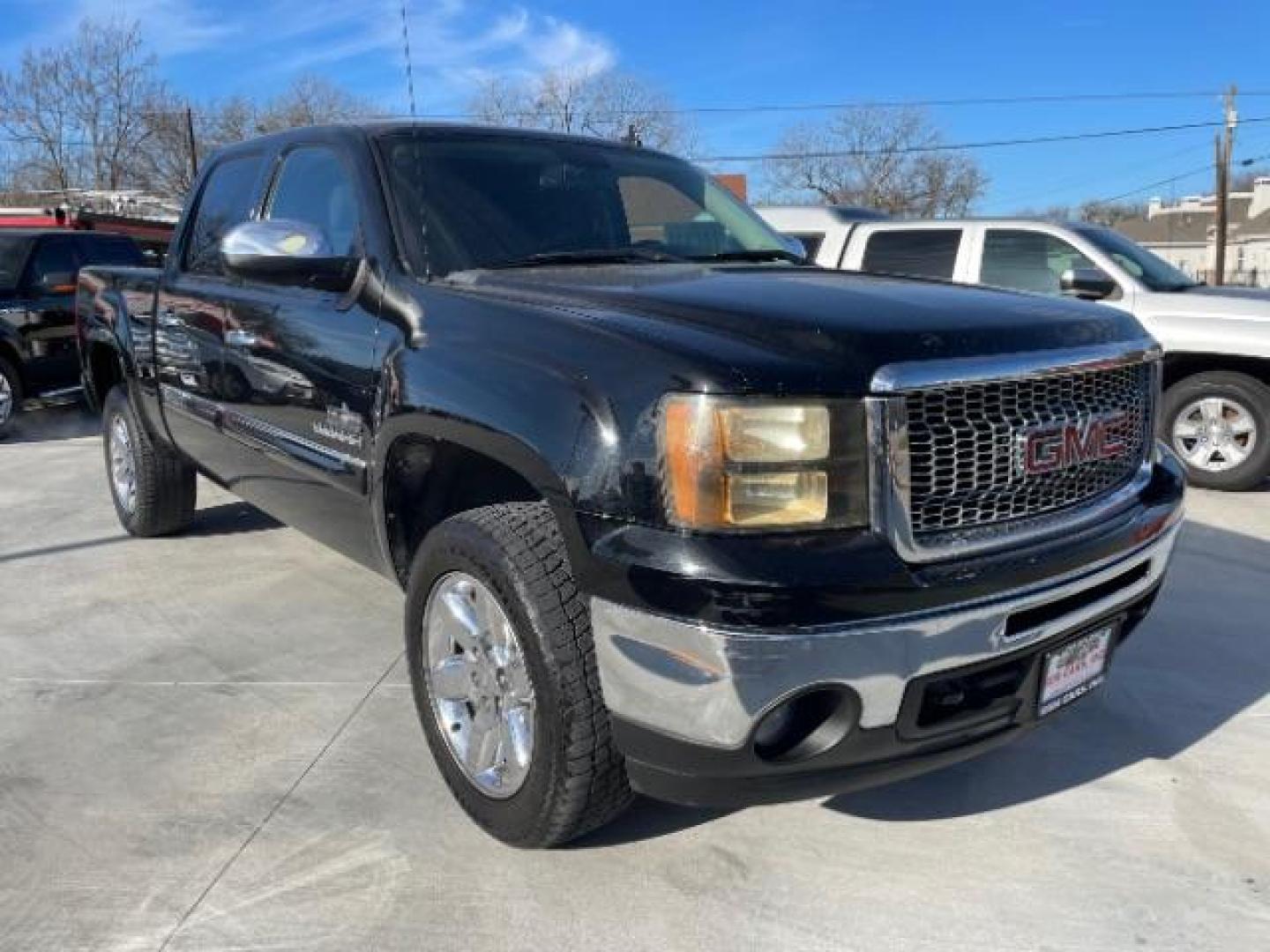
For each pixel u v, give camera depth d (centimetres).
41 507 639
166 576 499
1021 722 253
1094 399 262
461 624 277
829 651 212
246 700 366
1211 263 6366
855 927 250
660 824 290
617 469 225
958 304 259
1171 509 280
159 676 386
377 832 286
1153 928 250
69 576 501
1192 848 282
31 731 343
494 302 279
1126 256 762
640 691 225
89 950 239
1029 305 268
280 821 291
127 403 524
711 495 215
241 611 452
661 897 260
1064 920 253
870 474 220
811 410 217
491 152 363
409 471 308
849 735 225
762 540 216
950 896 262
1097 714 359
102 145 4328
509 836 271
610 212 372
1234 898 261
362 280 325
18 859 273
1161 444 317
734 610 209
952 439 230
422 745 334
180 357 452
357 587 482
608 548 224
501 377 255
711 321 239
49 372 966
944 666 225
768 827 290
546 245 344
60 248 995
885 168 5556
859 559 217
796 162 5600
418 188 336
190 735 340
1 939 242
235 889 261
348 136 361
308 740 337
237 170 437
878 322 236
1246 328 684
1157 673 392
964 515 234
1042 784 314
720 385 216
